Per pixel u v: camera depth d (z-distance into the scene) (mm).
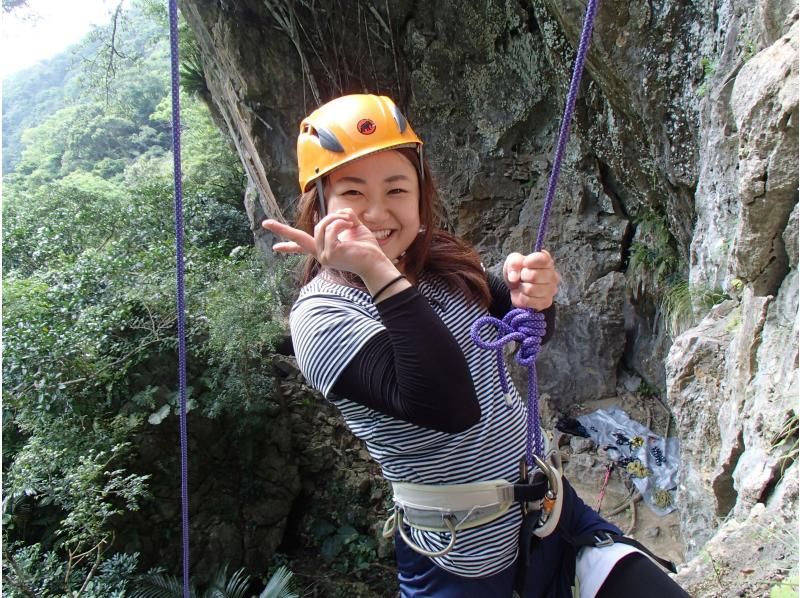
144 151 15758
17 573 4547
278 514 7500
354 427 1036
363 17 7402
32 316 6125
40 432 5766
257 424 7379
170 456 6703
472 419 885
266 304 7535
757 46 2836
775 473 2104
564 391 6828
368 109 1060
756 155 2285
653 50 4016
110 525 5977
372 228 1053
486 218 7605
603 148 5625
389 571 7383
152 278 7344
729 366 2904
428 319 858
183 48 10508
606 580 1096
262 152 8820
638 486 5730
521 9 6145
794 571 1638
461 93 7293
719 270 3492
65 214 9430
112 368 6441
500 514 1049
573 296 6820
